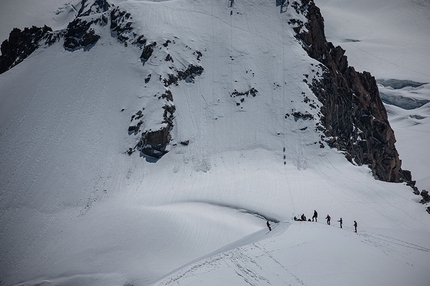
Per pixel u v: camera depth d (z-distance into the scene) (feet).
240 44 318.45
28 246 200.64
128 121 262.88
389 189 246.47
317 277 102.89
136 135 254.68
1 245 205.87
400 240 139.23
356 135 301.63
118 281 171.63
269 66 306.14
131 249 185.88
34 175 243.60
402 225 211.41
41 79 319.27
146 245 186.91
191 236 191.01
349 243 124.98
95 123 268.21
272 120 277.44
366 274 107.45
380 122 313.73
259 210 210.79
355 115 311.47
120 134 257.75
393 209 226.38
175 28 318.86
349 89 324.80
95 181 233.35
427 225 216.13
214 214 207.62
